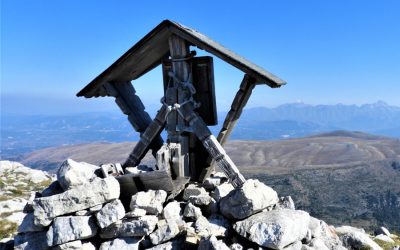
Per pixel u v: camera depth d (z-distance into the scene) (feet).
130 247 30.78
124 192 34.83
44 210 31.55
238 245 30.40
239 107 38.14
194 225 32.65
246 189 32.12
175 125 38.86
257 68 36.22
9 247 38.34
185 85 38.09
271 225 30.22
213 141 37.09
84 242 31.91
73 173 33.01
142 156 41.81
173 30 36.37
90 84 41.93
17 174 123.03
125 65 39.86
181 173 37.93
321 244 34.22
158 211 31.78
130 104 43.78
